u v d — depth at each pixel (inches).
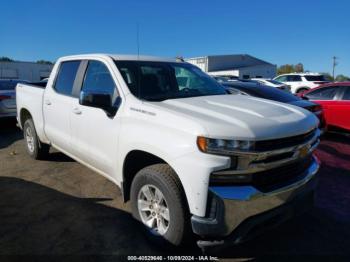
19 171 214.4
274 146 108.5
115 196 175.2
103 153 147.9
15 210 159.5
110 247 128.2
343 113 319.9
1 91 373.4
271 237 135.4
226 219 104.0
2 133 354.0
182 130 108.3
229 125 105.1
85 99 134.9
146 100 135.1
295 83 891.4
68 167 221.0
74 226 143.9
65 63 189.5
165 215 120.6
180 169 107.7
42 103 203.2
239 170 103.7
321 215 154.8
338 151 277.3
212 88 167.5
